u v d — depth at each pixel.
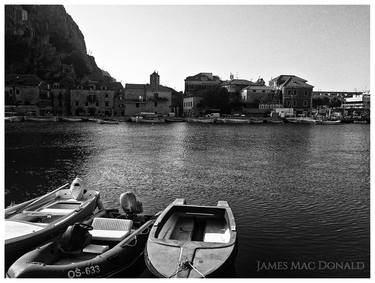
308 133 68.31
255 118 103.31
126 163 31.20
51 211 13.03
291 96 112.56
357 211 17.00
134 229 12.11
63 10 175.12
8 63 132.75
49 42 158.50
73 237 10.23
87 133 63.25
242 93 118.38
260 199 19.33
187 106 118.31
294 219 15.57
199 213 12.63
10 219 12.21
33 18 154.00
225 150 41.19
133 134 62.50
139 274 10.70
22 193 20.30
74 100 108.31
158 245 9.48
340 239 13.24
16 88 105.25
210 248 9.34
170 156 35.88
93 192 15.41
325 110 113.12
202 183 23.36
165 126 86.12
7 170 27.41
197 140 52.84
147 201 18.61
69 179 24.39
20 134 59.59
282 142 51.06
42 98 108.69
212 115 109.00
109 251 9.92
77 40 185.00
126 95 111.25
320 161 33.84
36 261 9.31
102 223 11.66
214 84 131.00
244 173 27.23
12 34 137.38
